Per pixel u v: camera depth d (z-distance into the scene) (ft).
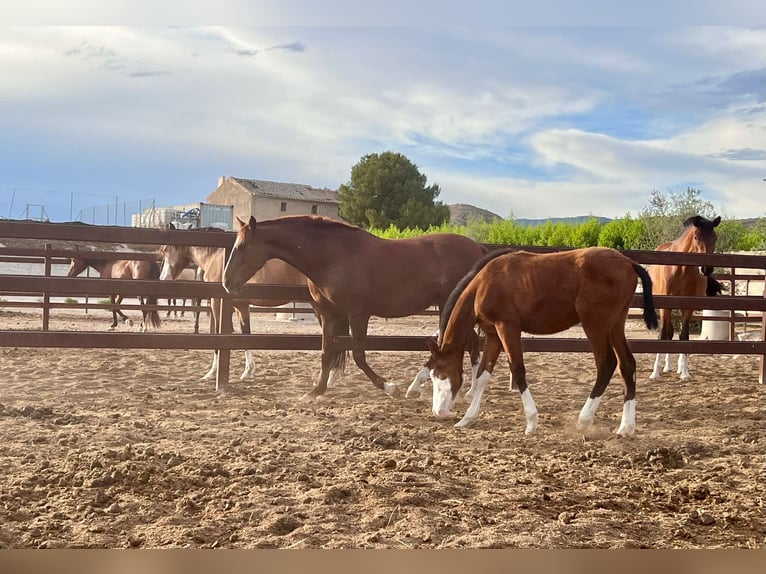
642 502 12.36
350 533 10.58
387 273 21.59
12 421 17.26
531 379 27.48
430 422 18.98
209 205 120.16
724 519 11.58
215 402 21.02
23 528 10.50
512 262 18.21
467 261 22.26
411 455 15.07
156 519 11.08
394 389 21.94
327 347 22.49
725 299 26.21
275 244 21.54
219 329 26.32
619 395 23.73
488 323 18.49
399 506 11.63
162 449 14.93
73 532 10.39
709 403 22.24
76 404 20.02
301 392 23.45
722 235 61.93
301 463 14.11
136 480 12.64
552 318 17.99
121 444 15.30
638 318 36.04
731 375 29.01
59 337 21.53
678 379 27.68
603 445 16.60
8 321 46.65
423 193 125.80
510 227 77.56
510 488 12.93
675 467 14.92
